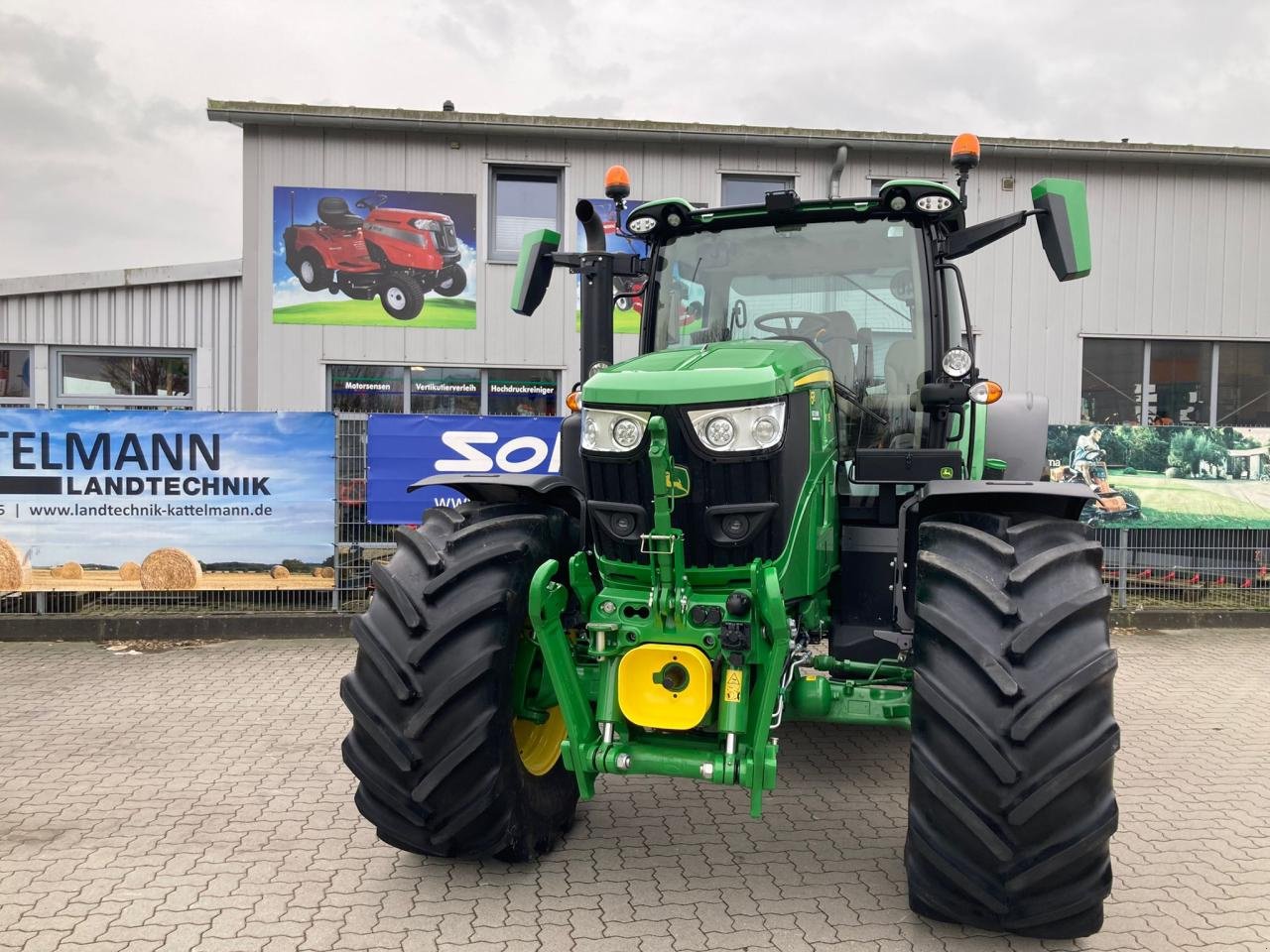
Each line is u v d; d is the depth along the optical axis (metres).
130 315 11.32
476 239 11.16
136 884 3.26
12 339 11.20
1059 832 2.66
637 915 3.06
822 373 3.46
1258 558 8.13
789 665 3.16
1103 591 2.83
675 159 11.41
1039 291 11.83
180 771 4.39
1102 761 2.64
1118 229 11.90
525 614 3.20
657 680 2.94
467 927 2.97
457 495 7.51
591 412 3.10
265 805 3.98
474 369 11.33
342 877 3.32
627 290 4.30
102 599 7.35
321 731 5.00
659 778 4.40
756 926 2.99
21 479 7.09
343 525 7.39
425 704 3.00
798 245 3.96
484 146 11.13
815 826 3.84
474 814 3.06
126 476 7.16
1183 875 3.43
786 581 3.03
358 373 11.18
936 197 3.61
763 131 11.23
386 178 11.01
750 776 2.84
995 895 2.73
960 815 2.70
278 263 10.93
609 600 3.06
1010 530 2.96
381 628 3.13
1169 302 11.98
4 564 7.14
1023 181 11.76
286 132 10.85
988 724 2.67
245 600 7.38
